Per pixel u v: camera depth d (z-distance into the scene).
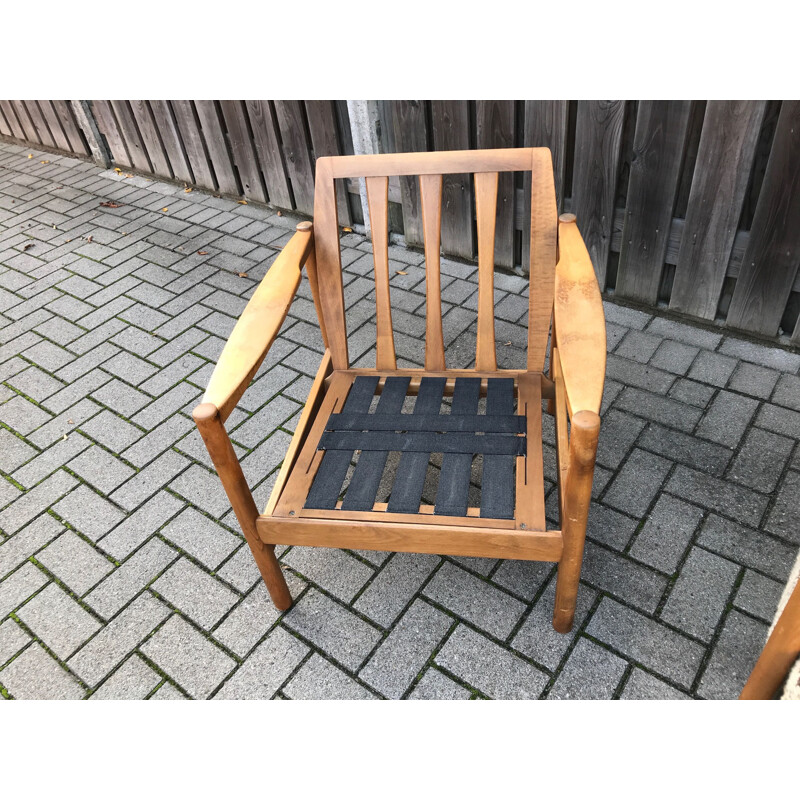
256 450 2.38
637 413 2.33
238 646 1.80
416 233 3.39
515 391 1.98
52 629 1.89
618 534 1.96
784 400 2.32
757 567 1.84
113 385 2.75
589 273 1.59
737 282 2.52
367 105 3.05
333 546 1.60
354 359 2.79
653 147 2.41
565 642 1.73
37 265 3.70
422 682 1.69
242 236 3.80
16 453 2.46
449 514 1.53
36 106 5.07
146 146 4.48
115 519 2.18
